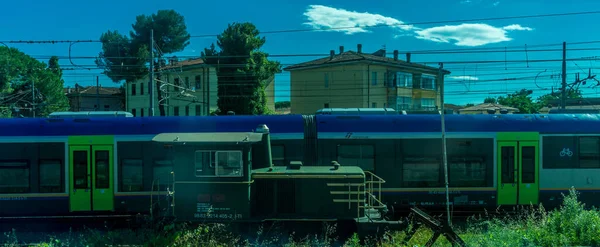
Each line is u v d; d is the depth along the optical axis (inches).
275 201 417.7
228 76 1275.8
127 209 510.3
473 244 328.5
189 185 388.5
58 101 1753.2
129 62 1419.8
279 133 525.7
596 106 1419.8
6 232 493.7
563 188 528.1
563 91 1076.5
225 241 381.4
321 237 402.0
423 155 525.3
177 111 1769.2
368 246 380.2
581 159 531.5
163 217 394.9
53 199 508.1
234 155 390.9
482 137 526.9
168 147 387.2
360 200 415.8
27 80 1625.2
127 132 518.0
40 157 512.1
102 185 511.8
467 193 522.9
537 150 528.4
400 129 527.2
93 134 515.2
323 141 524.7
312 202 417.4
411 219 389.7
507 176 526.3
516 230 360.8
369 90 1562.5
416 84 1717.5
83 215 510.0
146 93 1921.8
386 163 523.8
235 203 389.4
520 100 2178.9
